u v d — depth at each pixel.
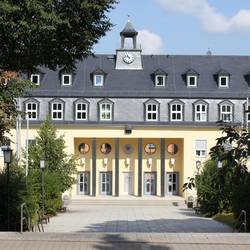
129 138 69.69
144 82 71.06
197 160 64.31
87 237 14.88
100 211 50.62
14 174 24.95
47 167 48.47
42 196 37.47
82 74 71.00
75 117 68.62
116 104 69.25
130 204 63.56
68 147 67.88
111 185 70.62
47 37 18.66
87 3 18.67
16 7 17.02
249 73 71.44
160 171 70.50
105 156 70.75
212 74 72.25
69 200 63.94
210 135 68.62
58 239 14.55
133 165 70.81
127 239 14.65
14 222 22.77
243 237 15.05
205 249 13.54
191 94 69.69
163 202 63.97
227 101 69.50
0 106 18.48
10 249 13.37
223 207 39.28
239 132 9.36
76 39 19.95
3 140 19.77
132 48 72.81
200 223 33.84
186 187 11.23
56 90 69.00
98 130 68.44
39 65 20.98
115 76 71.38
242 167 9.25
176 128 68.69
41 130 50.38
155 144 70.81
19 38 18.47
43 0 17.72
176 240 14.55
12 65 19.69
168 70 72.50
